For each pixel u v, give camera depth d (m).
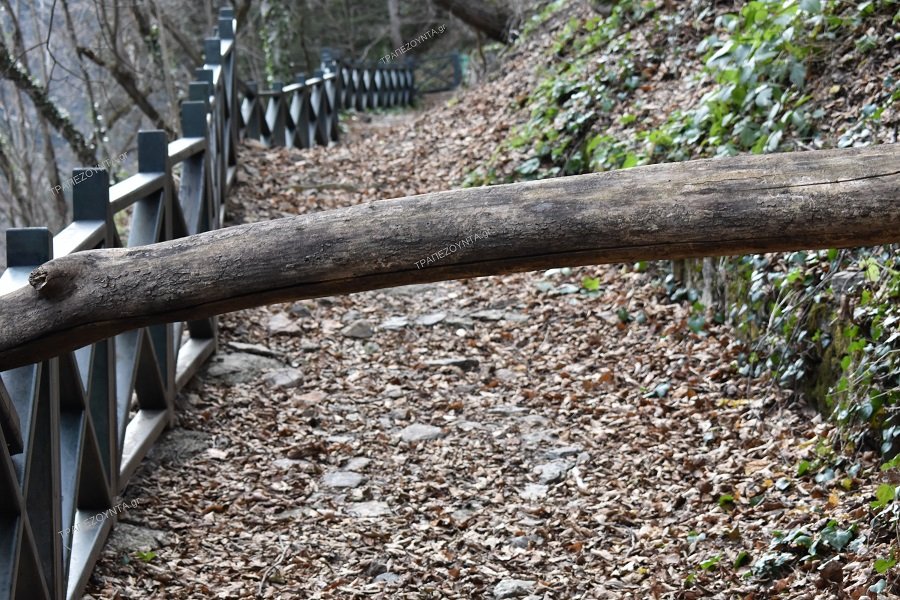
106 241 3.26
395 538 3.55
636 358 4.98
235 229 2.05
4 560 2.31
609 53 7.82
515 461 4.16
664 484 3.83
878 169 1.88
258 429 4.43
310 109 11.61
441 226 1.98
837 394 3.80
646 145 6.11
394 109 19.42
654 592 3.09
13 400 2.46
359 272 2.01
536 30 11.31
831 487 3.44
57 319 2.00
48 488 2.65
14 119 13.28
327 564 3.37
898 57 4.64
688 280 5.39
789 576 3.02
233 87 8.01
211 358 5.12
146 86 13.73
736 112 5.41
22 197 11.70
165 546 3.41
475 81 13.30
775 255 4.52
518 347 5.42
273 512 3.73
